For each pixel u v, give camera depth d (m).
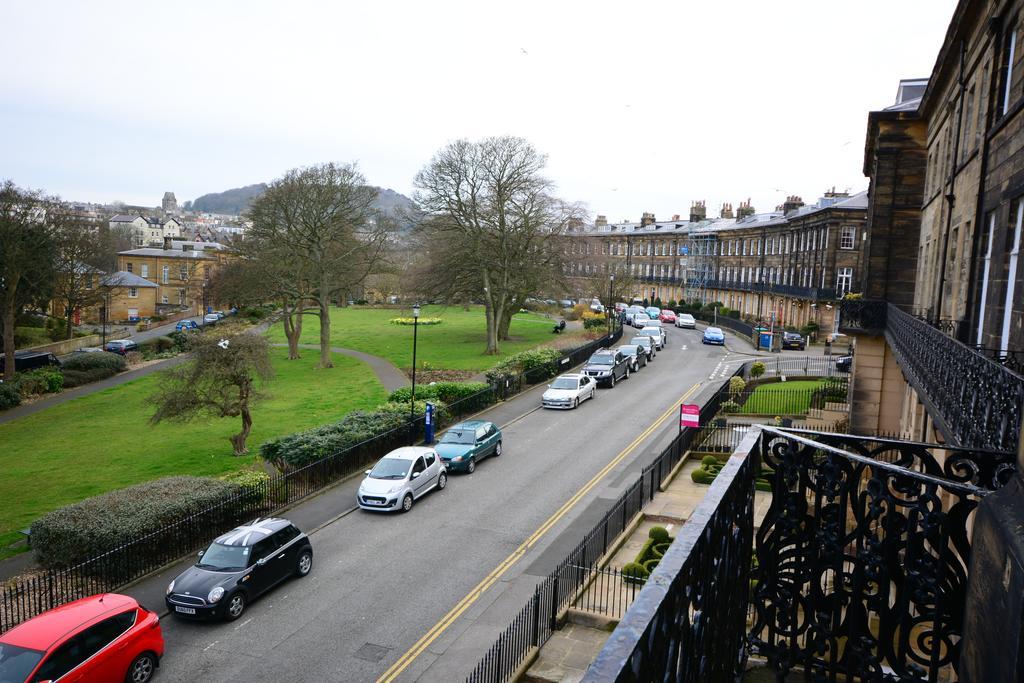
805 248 59.84
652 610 2.10
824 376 40.38
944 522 3.55
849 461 4.16
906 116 23.56
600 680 1.72
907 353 15.30
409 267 65.19
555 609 14.30
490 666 12.18
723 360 48.25
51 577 14.59
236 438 27.83
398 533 19.52
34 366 47.72
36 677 10.82
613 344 54.09
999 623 2.16
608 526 18.97
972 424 7.45
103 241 62.66
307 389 41.00
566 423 31.36
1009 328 9.80
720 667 3.21
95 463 27.05
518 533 19.42
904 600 3.77
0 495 23.44
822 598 4.30
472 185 48.19
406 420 27.64
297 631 14.41
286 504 21.50
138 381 47.25
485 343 55.69
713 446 26.92
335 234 48.03
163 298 97.00
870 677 4.05
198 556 16.55
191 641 14.02
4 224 43.25
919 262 23.41
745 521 3.88
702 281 82.69
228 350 27.05
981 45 13.59
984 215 12.27
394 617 14.98
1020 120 9.77
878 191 24.28
